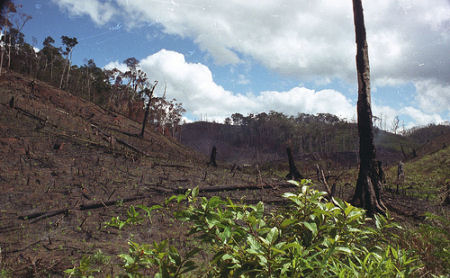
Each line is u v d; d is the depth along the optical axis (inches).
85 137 703.1
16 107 735.1
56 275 167.3
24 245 217.0
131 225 259.6
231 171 619.8
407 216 283.6
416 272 79.9
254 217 58.0
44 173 419.8
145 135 1190.3
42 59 2294.5
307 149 3993.6
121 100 2445.9
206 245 205.9
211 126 5836.6
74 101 1154.7
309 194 71.6
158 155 791.1
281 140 4594.0
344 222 66.6
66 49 2044.8
